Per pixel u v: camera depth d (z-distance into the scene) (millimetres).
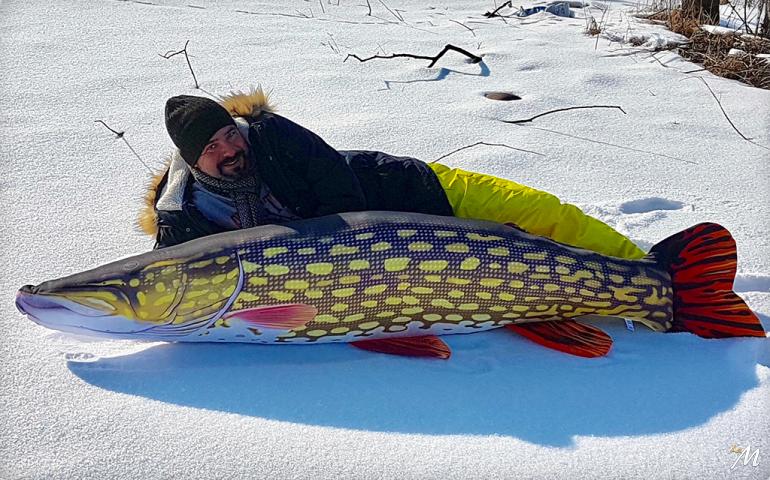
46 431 1408
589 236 1860
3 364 1568
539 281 1682
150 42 3412
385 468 1366
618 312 1755
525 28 4059
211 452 1384
